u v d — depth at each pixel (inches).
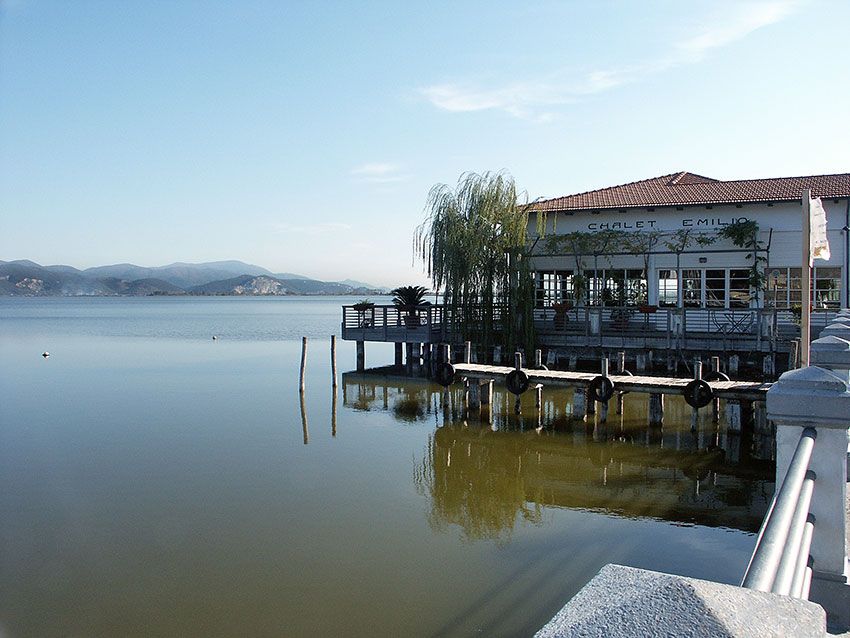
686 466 553.0
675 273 1008.2
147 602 328.5
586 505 466.9
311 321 3457.2
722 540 397.7
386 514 453.1
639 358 901.2
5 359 1445.6
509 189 1008.9
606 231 1003.3
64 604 327.0
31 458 597.3
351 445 641.0
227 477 538.0
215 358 1466.5
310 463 578.9
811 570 148.7
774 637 41.8
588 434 657.0
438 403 848.9
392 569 364.8
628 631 42.6
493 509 460.8
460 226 999.0
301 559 378.0
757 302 954.1
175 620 311.1
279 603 326.6
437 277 1018.1
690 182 1242.6
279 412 805.9
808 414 147.4
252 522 435.8
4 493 497.0
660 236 978.1
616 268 1040.8
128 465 573.0
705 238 960.3
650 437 639.1
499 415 749.9
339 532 419.2
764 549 73.1
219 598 332.2
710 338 864.3
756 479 515.8
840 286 951.0
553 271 1079.0
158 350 1676.9
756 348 839.1
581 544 396.8
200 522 437.1
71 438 674.8
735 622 42.6
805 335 267.3
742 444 608.4
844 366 223.8
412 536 412.8
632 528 420.8
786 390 149.6
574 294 1044.5
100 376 1149.1
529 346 954.1
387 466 569.9
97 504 471.8
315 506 468.4
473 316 998.4
